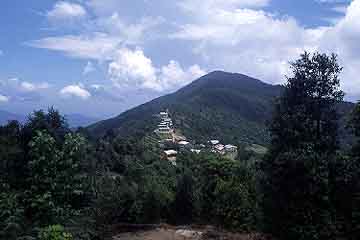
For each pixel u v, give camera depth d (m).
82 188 30.00
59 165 28.02
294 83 31.34
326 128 30.89
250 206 38.25
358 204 29.09
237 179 41.44
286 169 29.39
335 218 28.95
